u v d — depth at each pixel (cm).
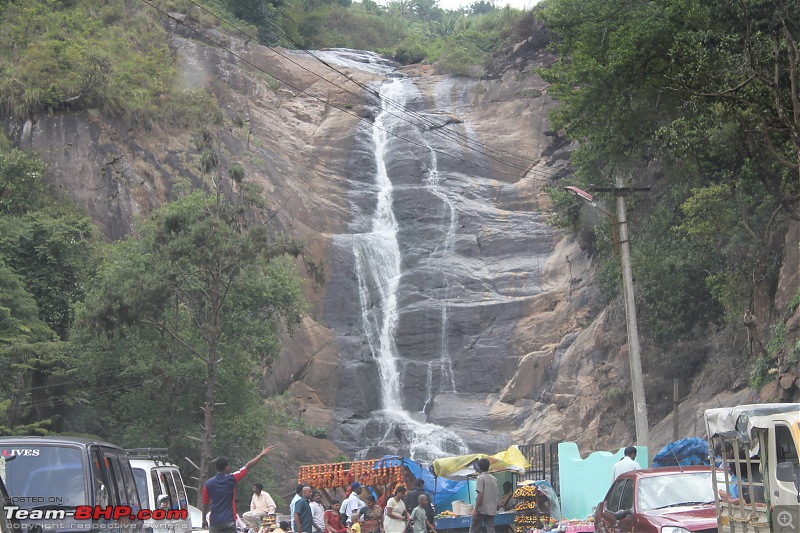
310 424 5084
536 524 2089
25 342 3416
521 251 6184
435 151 6962
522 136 7131
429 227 6444
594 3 3144
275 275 3481
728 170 2827
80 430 3466
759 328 3183
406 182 6819
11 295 3594
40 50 5662
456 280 6050
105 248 4400
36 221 4247
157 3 7562
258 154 6469
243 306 3381
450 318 5831
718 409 1205
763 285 3194
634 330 2425
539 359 5297
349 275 6081
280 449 4419
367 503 2059
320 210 6456
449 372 5616
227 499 1375
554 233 6241
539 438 4719
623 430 4200
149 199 5503
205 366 3334
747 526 1109
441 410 5381
